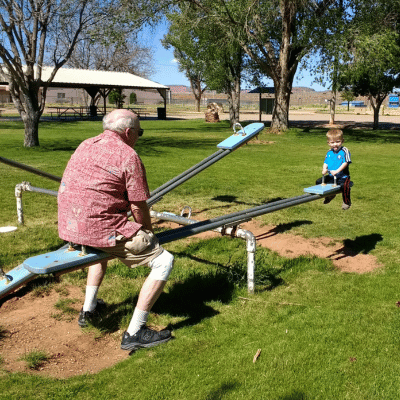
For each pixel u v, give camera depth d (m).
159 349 3.34
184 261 5.25
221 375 3.01
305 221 7.07
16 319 3.83
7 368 3.10
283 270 5.01
